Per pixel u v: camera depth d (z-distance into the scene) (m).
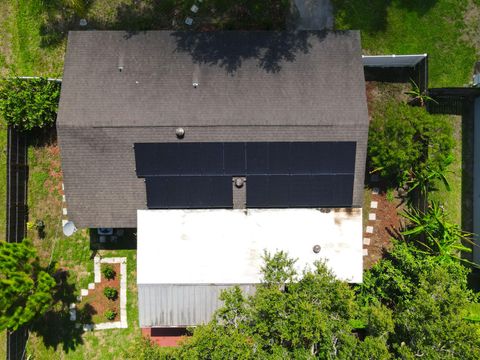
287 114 22.69
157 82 23.16
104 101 22.77
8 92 23.97
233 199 23.73
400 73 26.12
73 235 26.06
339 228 23.80
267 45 23.75
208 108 22.77
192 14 26.14
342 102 22.86
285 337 19.77
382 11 26.19
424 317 20.84
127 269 26.09
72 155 22.86
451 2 26.19
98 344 26.02
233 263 23.69
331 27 26.19
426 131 23.61
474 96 26.05
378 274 24.61
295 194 23.59
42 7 26.19
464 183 26.23
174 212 23.73
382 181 26.12
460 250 26.36
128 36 23.81
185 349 20.42
